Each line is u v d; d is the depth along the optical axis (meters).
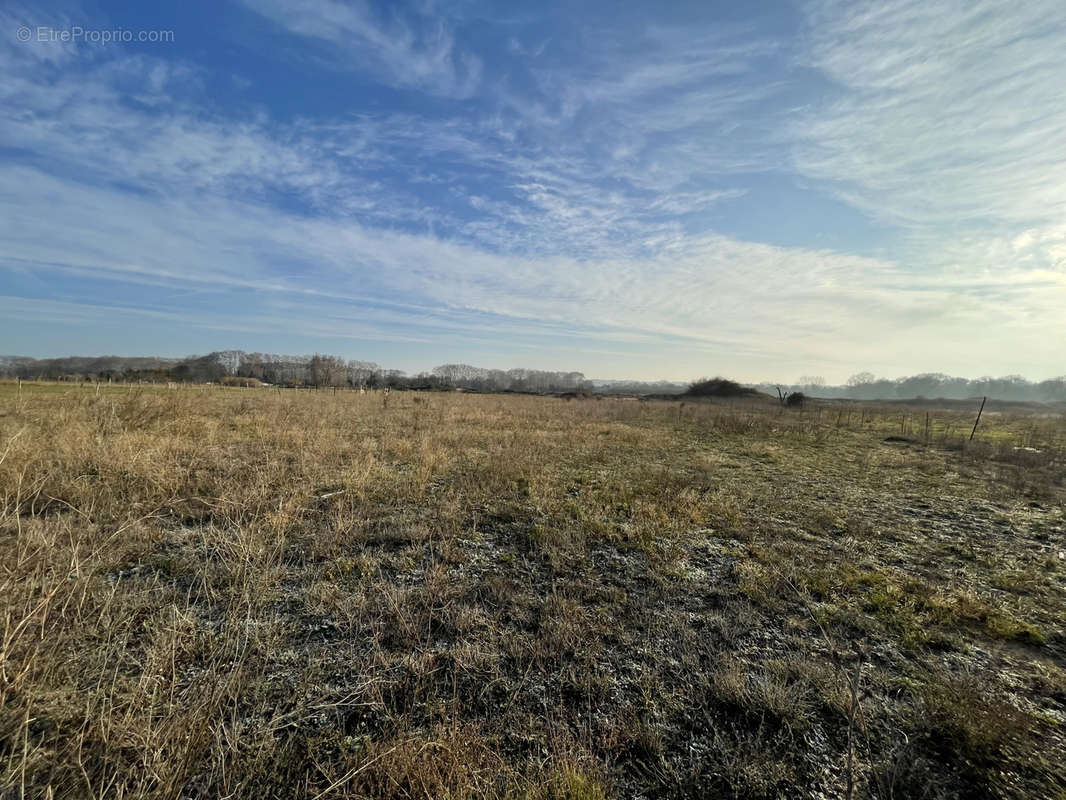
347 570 3.69
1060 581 3.96
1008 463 10.28
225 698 2.18
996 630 3.12
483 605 3.23
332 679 2.42
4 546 3.13
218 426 10.18
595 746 2.06
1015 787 1.88
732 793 1.85
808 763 1.99
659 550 4.33
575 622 3.00
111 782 1.58
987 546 4.83
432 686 2.40
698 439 13.34
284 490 5.47
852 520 5.54
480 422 14.29
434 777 1.77
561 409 22.98
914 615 3.29
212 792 1.76
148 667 2.15
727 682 2.44
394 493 5.79
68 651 2.36
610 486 6.66
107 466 5.75
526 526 4.83
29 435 6.64
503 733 2.11
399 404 20.33
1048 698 2.44
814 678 2.52
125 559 3.62
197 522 4.51
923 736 2.14
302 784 1.80
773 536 4.84
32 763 1.65
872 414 25.95
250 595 3.14
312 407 15.91
